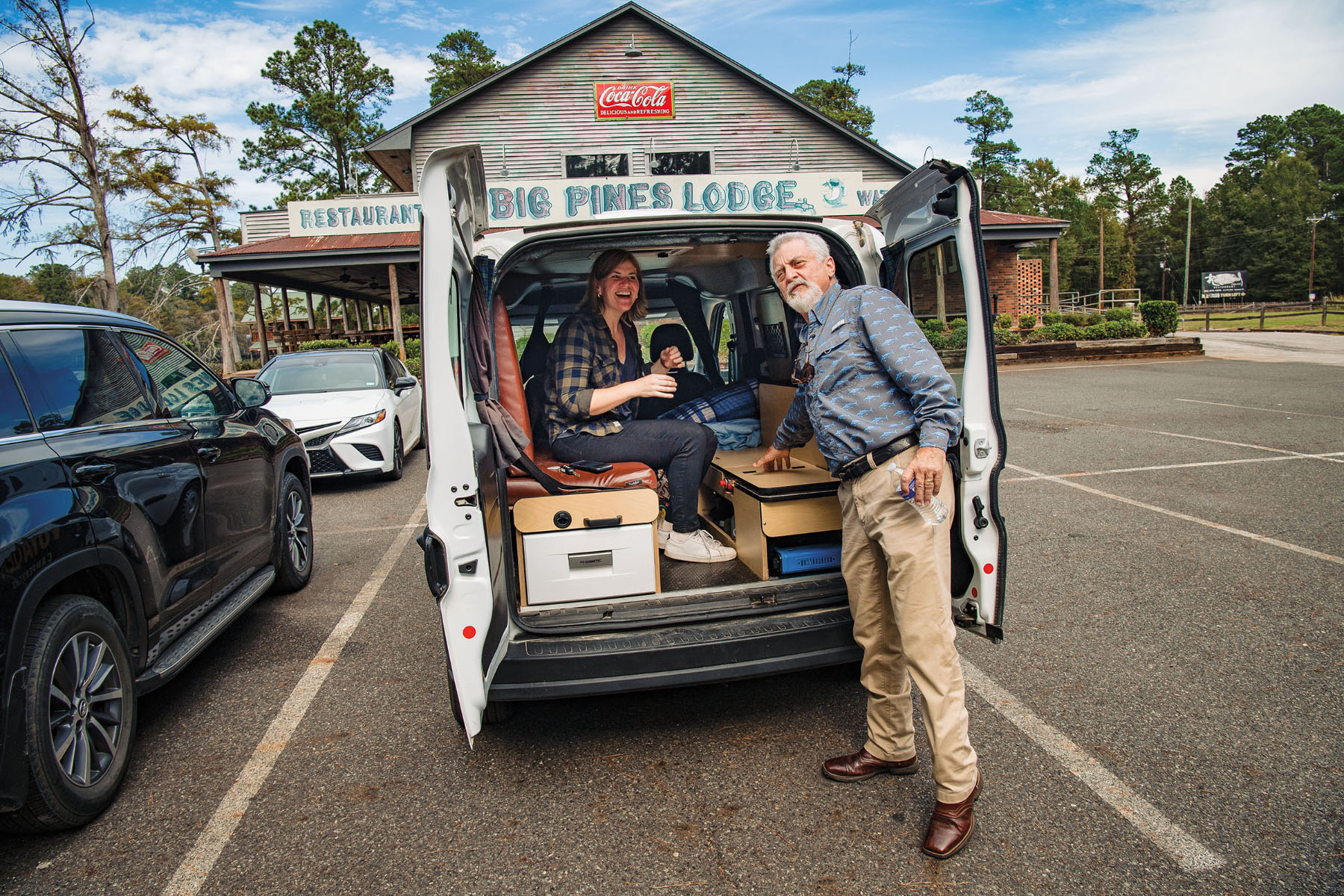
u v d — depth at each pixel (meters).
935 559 2.22
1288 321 38.59
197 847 2.38
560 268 3.87
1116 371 16.64
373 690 3.44
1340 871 2.04
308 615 4.43
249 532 4.07
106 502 2.71
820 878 2.12
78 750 2.52
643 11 19.39
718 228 2.96
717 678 2.59
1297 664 3.23
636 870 2.18
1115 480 6.72
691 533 3.38
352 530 6.35
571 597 2.89
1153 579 4.30
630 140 19.94
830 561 3.05
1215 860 2.11
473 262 2.81
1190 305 79.56
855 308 2.35
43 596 2.33
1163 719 2.87
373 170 48.84
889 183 20.69
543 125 19.70
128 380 3.24
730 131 20.20
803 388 2.68
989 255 22.34
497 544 2.49
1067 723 2.88
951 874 2.11
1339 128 102.44
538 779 2.69
